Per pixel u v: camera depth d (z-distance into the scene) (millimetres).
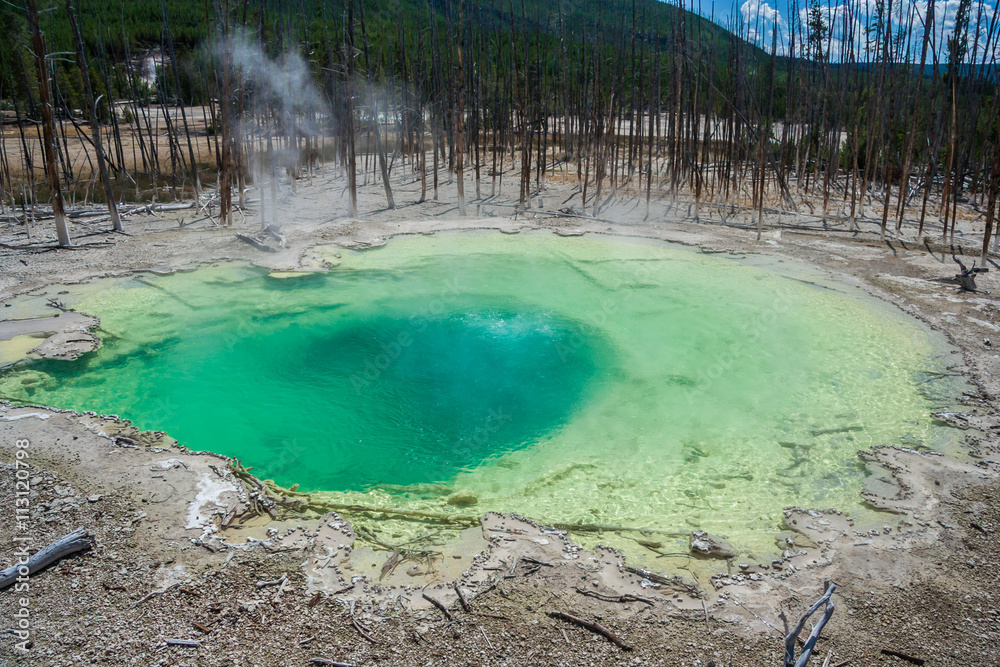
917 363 10594
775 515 7148
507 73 30609
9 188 20328
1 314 11844
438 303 13406
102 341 11289
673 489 7676
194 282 13961
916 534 6676
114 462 7551
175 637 5215
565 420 9336
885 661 5145
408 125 26047
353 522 6887
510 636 5332
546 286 14266
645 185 24109
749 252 16281
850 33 18734
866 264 15398
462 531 6793
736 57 20188
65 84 32625
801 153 25734
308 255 15461
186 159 27766
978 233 17828
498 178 25203
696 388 10078
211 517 6660
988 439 8414
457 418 9461
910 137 17062
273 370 10734
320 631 5336
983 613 5629
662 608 5684
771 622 5535
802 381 10172
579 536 6758
